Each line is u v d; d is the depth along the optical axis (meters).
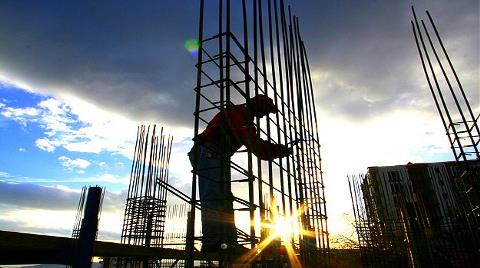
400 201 18.03
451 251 15.07
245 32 5.51
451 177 16.19
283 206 5.95
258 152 5.37
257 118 5.55
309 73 11.24
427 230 16.03
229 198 4.50
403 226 17.59
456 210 16.45
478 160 9.90
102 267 11.02
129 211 13.79
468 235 14.62
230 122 4.77
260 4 6.45
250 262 4.85
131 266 10.92
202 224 5.34
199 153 5.75
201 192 5.57
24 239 3.63
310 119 9.98
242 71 5.28
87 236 4.19
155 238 13.14
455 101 10.16
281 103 6.73
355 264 19.77
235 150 5.70
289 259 6.79
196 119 4.82
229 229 4.58
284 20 8.06
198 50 5.11
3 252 4.12
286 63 7.71
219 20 5.20
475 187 10.05
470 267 14.21
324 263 8.82
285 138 6.53
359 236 19.09
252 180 4.81
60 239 4.13
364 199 21.08
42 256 4.13
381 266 17.95
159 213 13.62
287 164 6.57
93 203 4.36
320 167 10.33
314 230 8.81
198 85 4.94
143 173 14.12
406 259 17.48
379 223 19.19
